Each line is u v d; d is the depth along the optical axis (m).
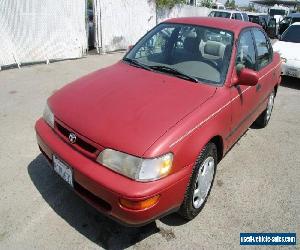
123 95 2.93
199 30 3.76
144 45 3.98
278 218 3.18
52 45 8.56
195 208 3.00
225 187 3.61
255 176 3.89
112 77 3.34
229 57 3.46
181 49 3.69
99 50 10.38
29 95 5.97
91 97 2.94
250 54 4.05
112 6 10.36
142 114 2.66
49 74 7.51
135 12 11.44
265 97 4.78
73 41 9.16
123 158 2.37
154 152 2.36
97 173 2.43
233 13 15.12
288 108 6.62
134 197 2.29
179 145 2.51
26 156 3.88
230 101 3.28
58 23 8.54
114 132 2.49
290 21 13.56
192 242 2.80
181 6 15.60
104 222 2.94
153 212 2.43
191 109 2.80
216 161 3.23
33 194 3.22
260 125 5.38
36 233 2.76
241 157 4.35
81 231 2.82
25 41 7.88
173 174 2.49
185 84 3.21
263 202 3.40
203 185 3.04
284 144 4.85
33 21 7.91
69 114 2.78
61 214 2.99
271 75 4.80
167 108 2.77
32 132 4.49
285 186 3.72
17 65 7.82
